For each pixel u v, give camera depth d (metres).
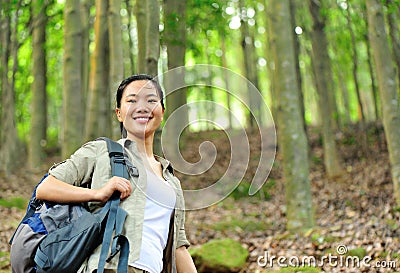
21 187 13.31
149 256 2.25
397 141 8.84
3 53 13.66
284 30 8.69
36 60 16.12
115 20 7.87
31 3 13.58
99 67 10.15
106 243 2.14
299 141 8.55
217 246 6.77
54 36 18.08
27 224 2.26
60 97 23.92
